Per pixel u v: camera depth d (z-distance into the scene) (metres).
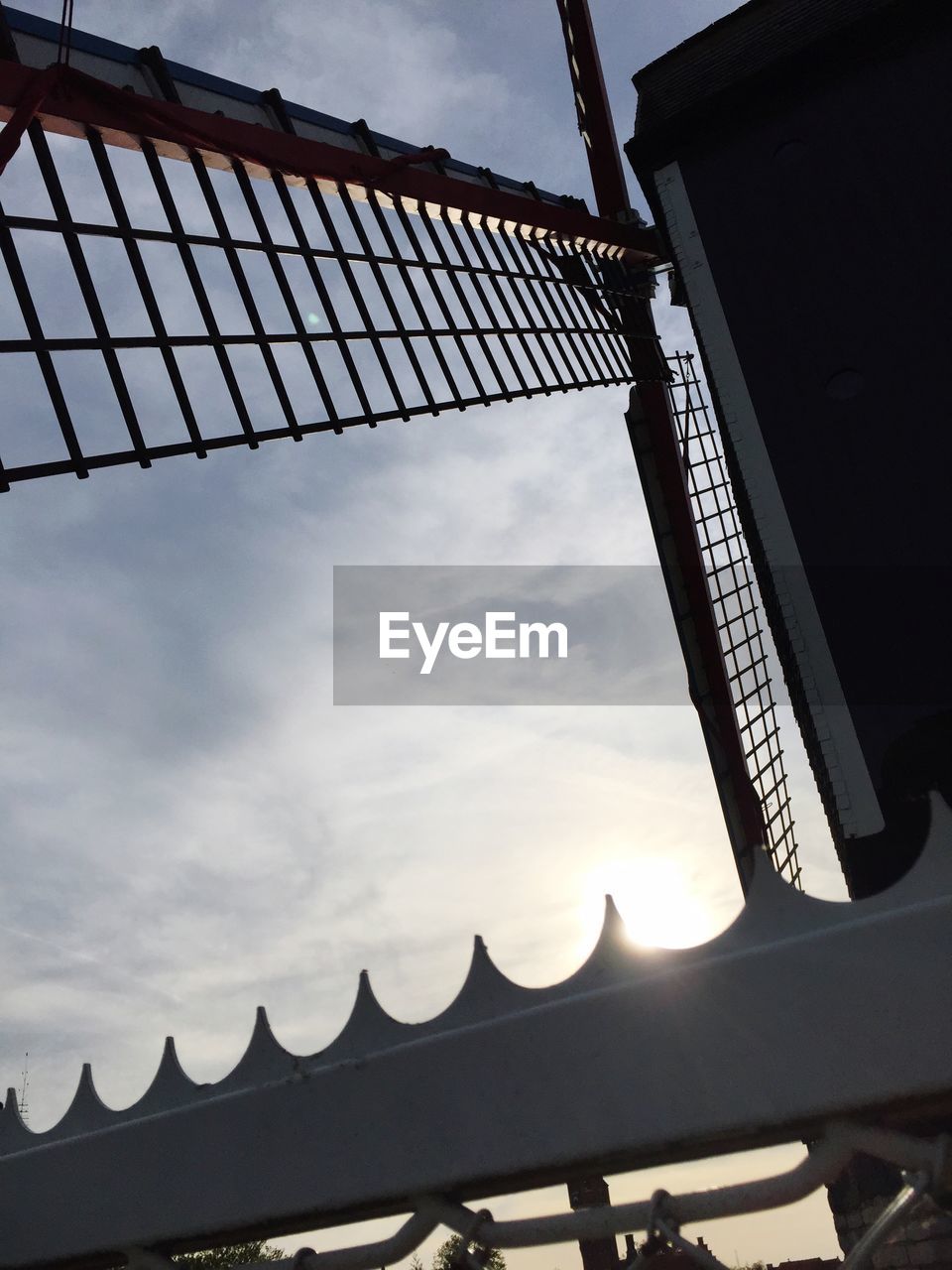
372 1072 2.10
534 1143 1.91
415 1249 2.04
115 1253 2.33
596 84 11.61
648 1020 1.90
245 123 5.80
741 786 9.10
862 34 8.22
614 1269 3.20
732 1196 1.82
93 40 5.37
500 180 9.59
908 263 7.68
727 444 7.92
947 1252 2.12
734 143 8.66
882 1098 1.70
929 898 1.78
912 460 7.07
